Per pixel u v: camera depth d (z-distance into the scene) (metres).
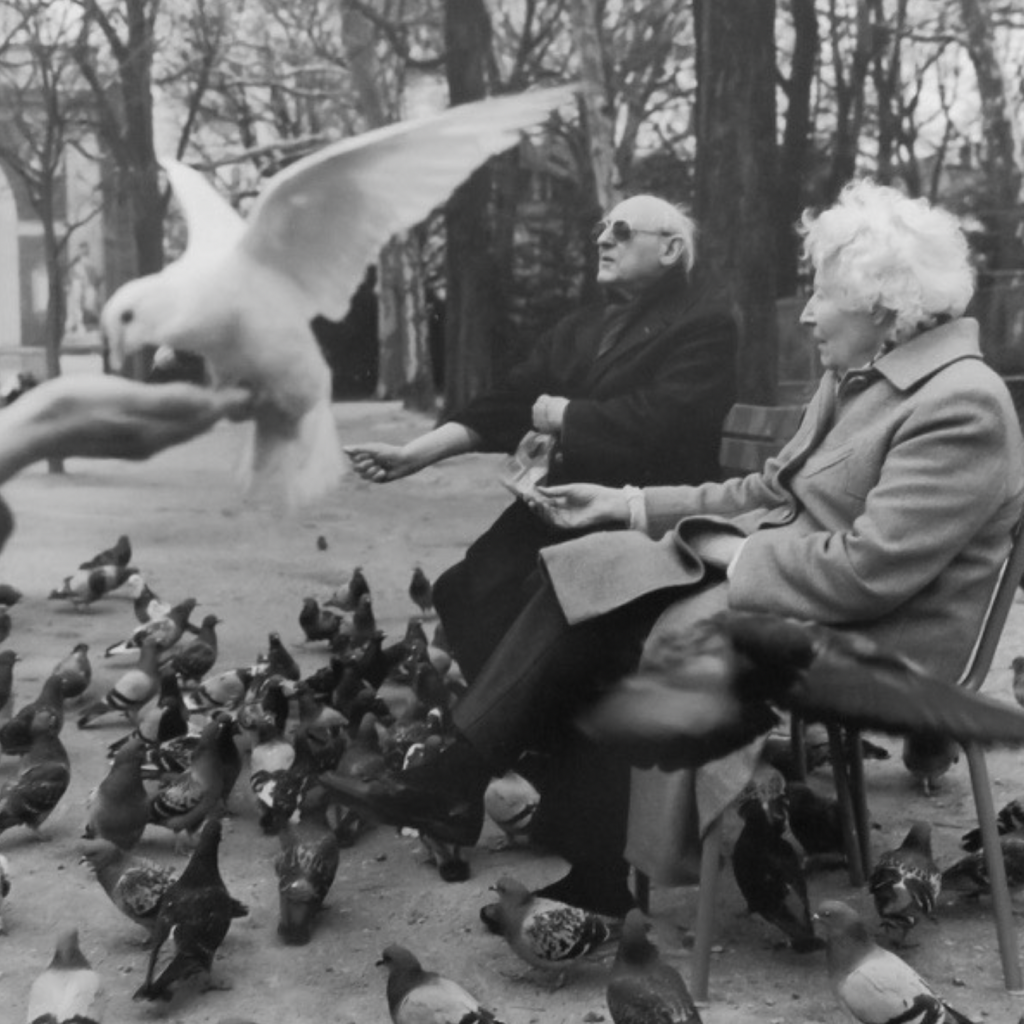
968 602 4.20
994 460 4.09
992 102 26.78
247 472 2.51
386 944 4.89
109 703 7.70
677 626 4.20
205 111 30.25
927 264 4.21
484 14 23.75
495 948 4.81
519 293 29.52
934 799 6.10
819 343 4.49
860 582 4.05
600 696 2.40
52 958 4.82
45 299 26.56
